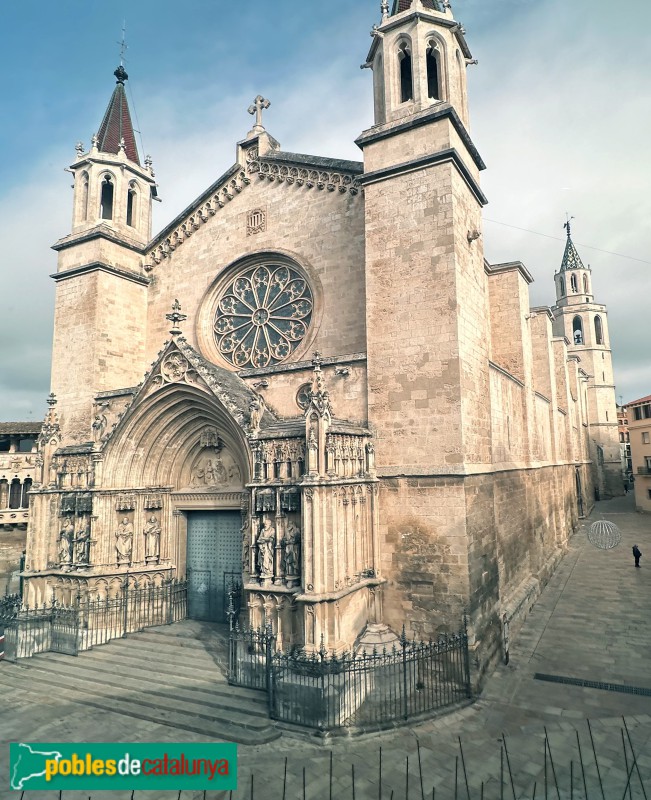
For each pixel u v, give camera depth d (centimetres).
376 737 1502
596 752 1407
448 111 2055
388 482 2016
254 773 1338
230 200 2939
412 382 2012
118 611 2298
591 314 9419
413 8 2236
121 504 2420
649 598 2948
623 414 13762
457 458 1894
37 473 2589
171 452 2548
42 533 2520
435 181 2066
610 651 2159
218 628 2311
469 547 1875
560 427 5012
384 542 1992
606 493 9188
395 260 2111
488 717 1617
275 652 1677
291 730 1531
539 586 3070
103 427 2547
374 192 2194
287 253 2686
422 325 2022
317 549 1731
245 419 2069
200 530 2555
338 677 1571
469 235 2188
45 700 1788
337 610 1741
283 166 2752
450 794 1231
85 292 2902
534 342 4419
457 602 1833
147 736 1523
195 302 2981
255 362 2752
